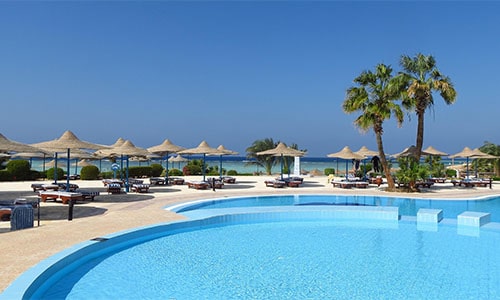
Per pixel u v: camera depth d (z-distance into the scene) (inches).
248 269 327.0
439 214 552.7
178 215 522.9
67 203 626.5
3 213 467.2
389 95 841.5
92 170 1230.3
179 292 269.7
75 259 320.2
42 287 262.7
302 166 3582.7
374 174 1278.3
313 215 572.7
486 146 1606.8
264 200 771.4
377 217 568.7
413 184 885.8
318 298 260.7
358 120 864.9
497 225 514.6
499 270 327.6
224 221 530.3
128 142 880.3
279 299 258.7
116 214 523.8
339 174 1626.5
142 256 362.0
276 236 462.6
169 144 1033.5
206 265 336.8
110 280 292.7
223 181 1065.5
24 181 1147.3
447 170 1473.9
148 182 1142.3
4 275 254.2
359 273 318.3
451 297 264.7
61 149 637.3
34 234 382.3
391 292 274.1
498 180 1341.0
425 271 324.5
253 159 1795.0
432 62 867.4
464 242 434.3
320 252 386.9
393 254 381.1
